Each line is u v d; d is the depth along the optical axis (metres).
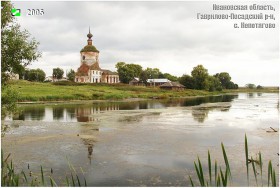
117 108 56.72
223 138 25.59
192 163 17.72
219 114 45.81
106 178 15.12
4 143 23.88
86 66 131.00
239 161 17.98
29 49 17.64
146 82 152.12
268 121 37.22
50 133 28.64
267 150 20.84
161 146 22.41
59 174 15.83
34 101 67.75
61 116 43.09
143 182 14.45
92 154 20.16
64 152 20.77
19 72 17.81
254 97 109.19
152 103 71.44
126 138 25.80
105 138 25.86
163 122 36.38
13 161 18.38
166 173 15.84
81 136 26.95
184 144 23.08
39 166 17.30
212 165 17.20
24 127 32.53
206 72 142.50
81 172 16.12
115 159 18.78
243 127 32.16
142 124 34.69
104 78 139.12
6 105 17.83
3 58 16.86
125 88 113.31
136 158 18.97
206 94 129.00
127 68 154.25
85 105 63.53
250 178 14.77
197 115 44.22
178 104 68.50
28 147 22.39
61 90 87.06
